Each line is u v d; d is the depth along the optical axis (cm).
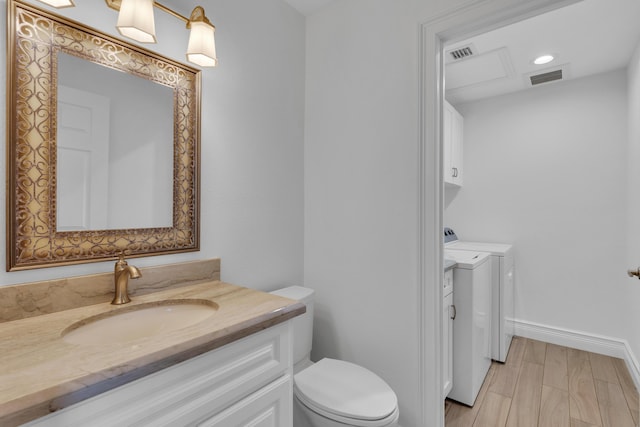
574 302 264
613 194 248
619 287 246
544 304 277
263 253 163
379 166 158
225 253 143
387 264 156
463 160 319
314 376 137
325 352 181
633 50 214
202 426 76
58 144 94
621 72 245
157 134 118
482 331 208
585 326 259
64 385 54
